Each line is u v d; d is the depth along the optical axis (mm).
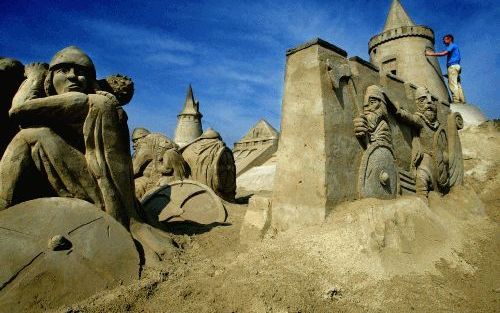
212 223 5754
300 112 4055
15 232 2889
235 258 3570
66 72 3770
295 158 4027
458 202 5926
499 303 2863
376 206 3668
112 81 4711
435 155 5852
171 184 6504
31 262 2793
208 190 6434
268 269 3111
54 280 2811
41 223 3025
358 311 2604
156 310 2688
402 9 12422
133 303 2760
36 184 3500
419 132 5688
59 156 3477
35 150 3418
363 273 2969
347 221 3467
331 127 3895
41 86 3789
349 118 4195
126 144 3969
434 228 4008
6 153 3367
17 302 2605
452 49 12648
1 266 2691
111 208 3596
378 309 2635
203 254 3926
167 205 6086
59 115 3600
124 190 3797
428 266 3357
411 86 5863
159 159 8039
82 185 3564
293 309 2525
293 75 4207
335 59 4176
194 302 2732
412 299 2770
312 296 2717
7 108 4246
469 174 8797
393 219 3635
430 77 11367
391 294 2797
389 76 5266
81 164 3613
